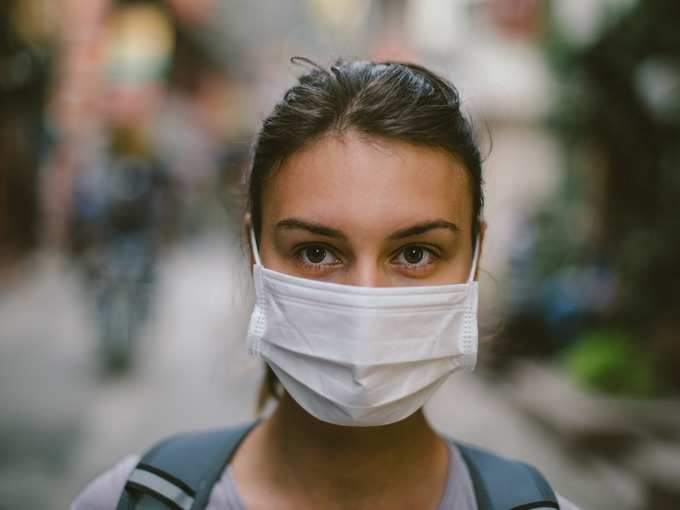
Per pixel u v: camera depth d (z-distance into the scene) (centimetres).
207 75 3281
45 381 652
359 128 112
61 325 904
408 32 1633
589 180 925
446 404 654
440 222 114
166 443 133
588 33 729
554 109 855
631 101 682
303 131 113
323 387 119
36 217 1441
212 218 2648
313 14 1908
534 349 743
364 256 114
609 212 827
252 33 2942
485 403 664
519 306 746
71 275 1227
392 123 111
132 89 1836
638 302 702
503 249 1045
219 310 1107
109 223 692
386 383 118
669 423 546
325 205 112
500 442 549
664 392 620
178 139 2445
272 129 118
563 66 748
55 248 1539
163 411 579
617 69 655
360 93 114
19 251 1357
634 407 582
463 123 121
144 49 1930
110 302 694
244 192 141
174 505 123
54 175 1544
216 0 2720
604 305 714
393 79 116
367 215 112
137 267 693
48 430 517
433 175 114
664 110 641
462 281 121
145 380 670
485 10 1312
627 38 621
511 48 1278
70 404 586
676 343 640
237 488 126
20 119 1299
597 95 718
